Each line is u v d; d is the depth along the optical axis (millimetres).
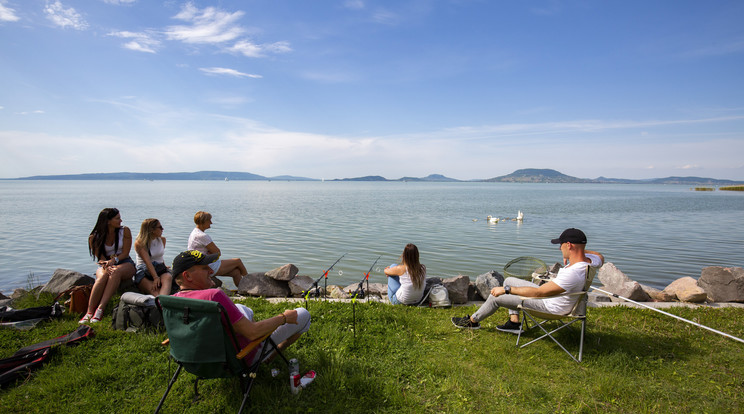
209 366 3092
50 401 3516
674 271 13297
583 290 4355
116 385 3768
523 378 3980
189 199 60000
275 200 58969
